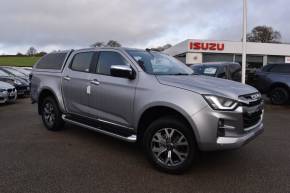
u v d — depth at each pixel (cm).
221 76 1181
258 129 489
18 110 1077
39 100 746
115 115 548
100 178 455
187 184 438
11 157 542
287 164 521
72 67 660
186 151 459
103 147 607
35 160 528
